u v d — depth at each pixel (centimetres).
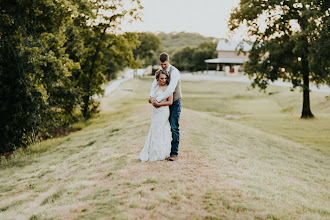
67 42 1920
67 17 1411
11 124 1377
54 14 1350
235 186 515
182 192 477
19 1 1241
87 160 868
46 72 1388
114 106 3547
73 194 541
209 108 3378
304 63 2377
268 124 2267
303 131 1955
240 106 3494
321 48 1731
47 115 1623
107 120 2275
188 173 580
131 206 427
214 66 8694
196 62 10825
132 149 856
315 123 2230
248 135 1441
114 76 8481
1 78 1288
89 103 2586
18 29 1295
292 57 2417
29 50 1241
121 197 467
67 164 900
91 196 497
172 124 648
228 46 7450
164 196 457
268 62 2555
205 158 718
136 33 2711
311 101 3167
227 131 1402
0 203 619
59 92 1845
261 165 805
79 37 2020
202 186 511
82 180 629
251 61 2647
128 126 1495
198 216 396
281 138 1667
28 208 532
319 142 1614
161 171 588
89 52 2536
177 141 662
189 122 1392
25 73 1274
